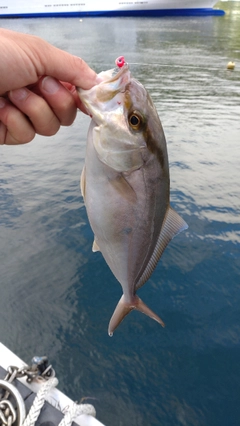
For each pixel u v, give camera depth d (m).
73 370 0.66
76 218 1.04
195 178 1.24
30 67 0.25
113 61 2.92
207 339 0.72
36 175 1.27
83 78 0.27
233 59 3.16
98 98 0.26
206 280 0.85
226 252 0.93
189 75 2.63
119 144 0.26
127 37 4.21
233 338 0.72
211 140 1.55
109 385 0.64
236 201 1.12
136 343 0.71
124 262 0.30
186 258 0.91
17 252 0.92
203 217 1.05
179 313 0.77
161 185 0.29
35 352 0.68
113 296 0.80
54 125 0.29
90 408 0.29
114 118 0.26
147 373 0.66
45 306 0.78
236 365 0.67
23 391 0.29
